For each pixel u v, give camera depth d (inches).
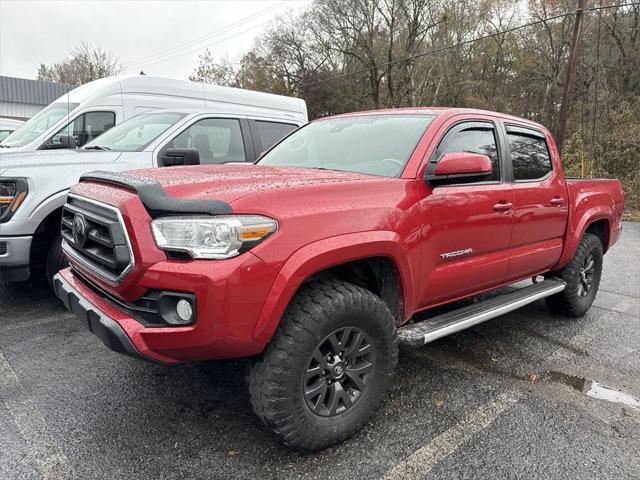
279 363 87.7
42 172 169.3
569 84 684.7
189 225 81.1
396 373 136.2
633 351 157.2
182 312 82.0
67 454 95.0
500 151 140.9
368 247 96.7
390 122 134.6
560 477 92.4
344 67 1316.4
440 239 116.6
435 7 1149.1
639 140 716.7
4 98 1101.7
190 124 217.3
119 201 89.4
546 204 153.4
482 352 153.1
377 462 95.6
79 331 158.4
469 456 98.3
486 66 1202.6
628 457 99.4
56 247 172.2
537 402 121.7
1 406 112.3
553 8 1010.1
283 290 84.5
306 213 89.9
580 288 186.5
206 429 105.2
